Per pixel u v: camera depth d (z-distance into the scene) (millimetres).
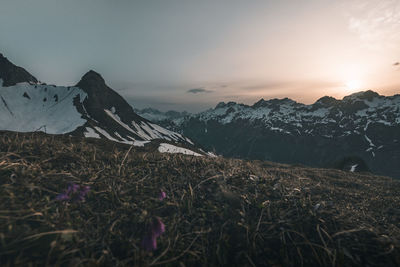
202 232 3211
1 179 3301
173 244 2926
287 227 3453
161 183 4383
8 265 2205
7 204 2854
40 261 2332
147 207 3525
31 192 3250
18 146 4500
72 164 4391
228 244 3070
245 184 4691
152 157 5859
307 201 4281
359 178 16562
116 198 3582
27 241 2486
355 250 3123
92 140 8391
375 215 6844
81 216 3141
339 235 3377
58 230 2684
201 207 3781
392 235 3809
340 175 16953
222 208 3730
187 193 4102
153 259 2688
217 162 6012
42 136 6938
